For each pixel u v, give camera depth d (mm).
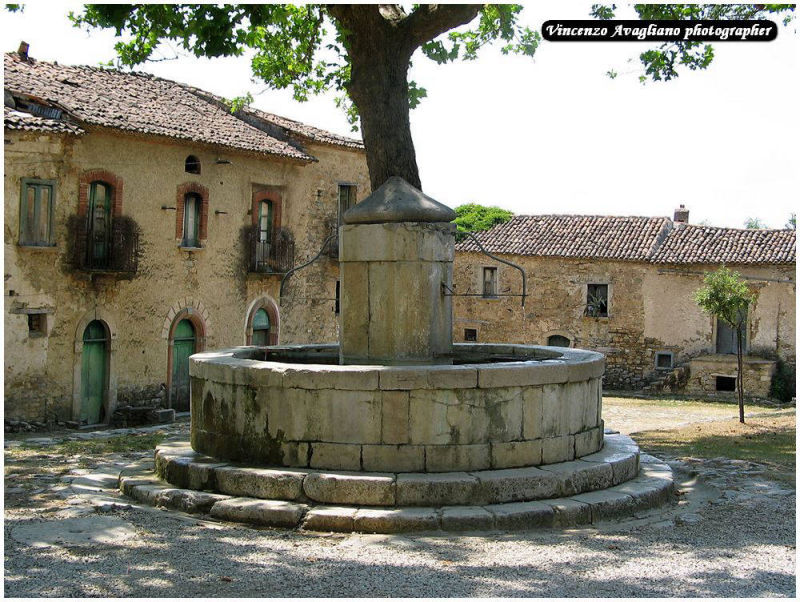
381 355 9625
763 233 31734
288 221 27172
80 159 20312
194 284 23719
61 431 19328
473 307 35906
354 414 8422
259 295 26078
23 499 8852
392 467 8359
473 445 8461
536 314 34656
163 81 26484
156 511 8375
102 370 21234
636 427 21688
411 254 9539
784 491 9852
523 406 8711
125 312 21641
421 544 7270
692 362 30781
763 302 30328
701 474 10930
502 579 6277
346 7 12789
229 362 9180
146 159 22078
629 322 32906
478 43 16750
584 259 33531
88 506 8531
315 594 5910
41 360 19547
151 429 17000
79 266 20156
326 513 7785
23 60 22031
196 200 23922
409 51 13133
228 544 7219
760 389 29297
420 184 13266
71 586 6043
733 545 7387
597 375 9695
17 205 18969
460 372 8398
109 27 12086
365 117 13102
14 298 18969
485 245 35438
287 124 27859
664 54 15281
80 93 21594
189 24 11641
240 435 8930
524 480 8273
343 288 9953
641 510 8625
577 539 7516
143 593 5902
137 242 21781
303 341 28047
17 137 18922
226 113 26984
